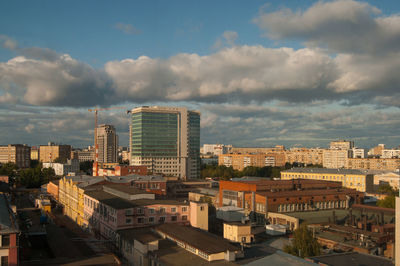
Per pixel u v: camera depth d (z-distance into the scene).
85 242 100.19
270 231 100.38
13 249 61.00
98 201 119.56
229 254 69.38
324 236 96.38
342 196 140.50
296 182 149.50
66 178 178.75
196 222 105.94
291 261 48.72
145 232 92.31
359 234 92.38
